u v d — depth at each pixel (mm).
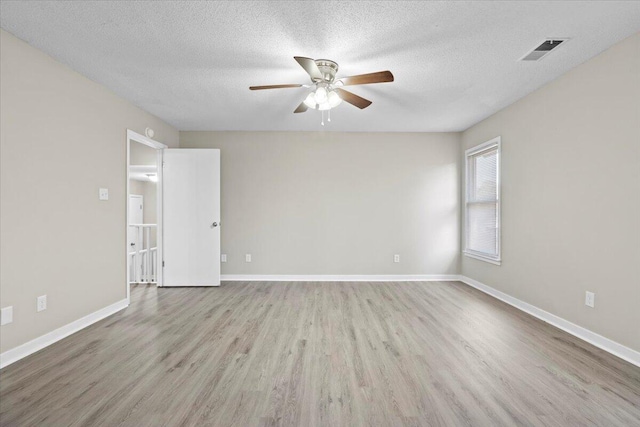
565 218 2934
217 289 4457
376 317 3248
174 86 3279
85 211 3018
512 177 3729
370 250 5055
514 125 3688
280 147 5039
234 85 3264
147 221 6832
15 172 2328
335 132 5043
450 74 2977
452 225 5066
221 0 1957
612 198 2463
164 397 1823
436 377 2059
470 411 1706
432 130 4965
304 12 2078
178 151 4613
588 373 2115
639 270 2258
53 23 2193
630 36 2316
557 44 2447
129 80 3129
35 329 2473
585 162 2709
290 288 4516
